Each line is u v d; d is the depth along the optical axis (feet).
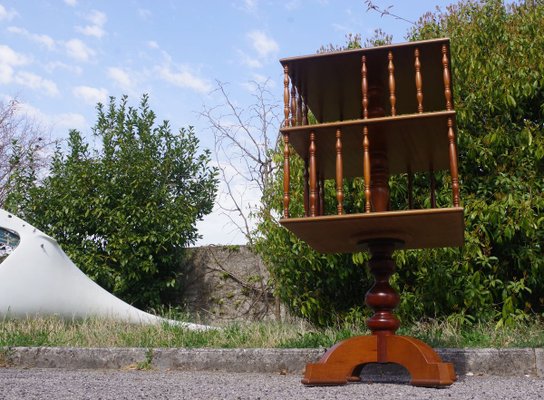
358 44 24.03
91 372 15.57
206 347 17.39
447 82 10.67
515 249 20.61
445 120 10.42
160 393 10.16
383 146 11.80
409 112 13.92
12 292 23.27
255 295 32.83
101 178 32.81
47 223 33.30
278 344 17.56
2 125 50.72
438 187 21.67
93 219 32.40
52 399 9.25
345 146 11.75
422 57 11.12
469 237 19.69
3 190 46.29
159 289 32.24
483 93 21.21
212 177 35.19
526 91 20.63
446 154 12.32
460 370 14.79
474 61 21.25
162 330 20.22
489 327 19.45
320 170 13.25
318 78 11.87
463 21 22.97
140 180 32.48
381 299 11.51
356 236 11.68
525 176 20.62
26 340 18.66
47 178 35.09
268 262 24.03
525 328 18.66
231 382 12.61
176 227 32.37
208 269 33.86
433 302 20.49
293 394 9.92
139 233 32.27
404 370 14.90
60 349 17.03
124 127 34.83
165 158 34.55
